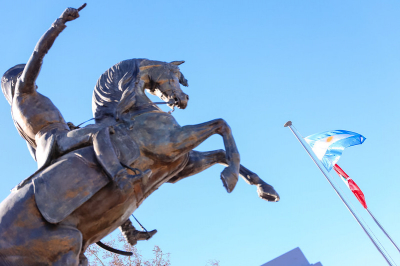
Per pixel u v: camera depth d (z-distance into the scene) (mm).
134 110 4844
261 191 5141
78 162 4195
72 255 3949
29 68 4430
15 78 4793
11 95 4777
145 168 4543
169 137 4609
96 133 4312
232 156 4703
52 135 4422
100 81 5180
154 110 4859
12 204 3961
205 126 4719
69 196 4031
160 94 5285
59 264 3889
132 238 5074
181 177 5180
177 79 5336
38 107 4574
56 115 4641
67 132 4430
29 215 3926
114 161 4164
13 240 3832
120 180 4066
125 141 4496
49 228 3930
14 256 3811
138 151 4500
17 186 4117
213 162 5285
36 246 3859
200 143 4707
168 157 4605
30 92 4582
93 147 4297
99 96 5055
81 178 4125
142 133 4609
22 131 4637
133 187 4191
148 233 5172
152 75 5227
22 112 4547
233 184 4574
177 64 5527
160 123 4695
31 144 4719
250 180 5207
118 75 5105
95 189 4141
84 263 4332
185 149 4645
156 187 4770
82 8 4449
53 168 4141
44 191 4000
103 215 4250
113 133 4469
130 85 4922
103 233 4398
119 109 4707
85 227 4207
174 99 5160
